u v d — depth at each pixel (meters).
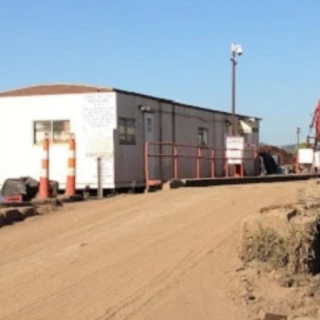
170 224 11.07
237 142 28.03
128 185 22.44
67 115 22.56
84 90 22.41
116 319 7.11
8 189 17.61
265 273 8.64
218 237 9.99
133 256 9.30
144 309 7.40
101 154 18.42
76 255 9.48
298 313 7.75
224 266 8.84
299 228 8.71
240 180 25.12
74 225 11.52
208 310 7.49
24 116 23.08
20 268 8.96
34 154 22.94
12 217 11.95
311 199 11.26
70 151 16.38
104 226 11.29
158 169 24.72
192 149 27.44
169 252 9.43
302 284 8.45
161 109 25.03
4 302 7.62
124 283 8.21
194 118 27.91
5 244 10.31
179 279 8.34
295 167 38.12
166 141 25.33
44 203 13.69
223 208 12.09
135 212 12.37
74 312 7.28
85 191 21.69
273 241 8.77
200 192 14.74
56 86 22.92
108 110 18.45
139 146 23.34
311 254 8.73
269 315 7.43
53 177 22.55
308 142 32.75
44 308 7.41
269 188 15.02
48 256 9.51
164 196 14.20
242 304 7.75
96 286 8.12
